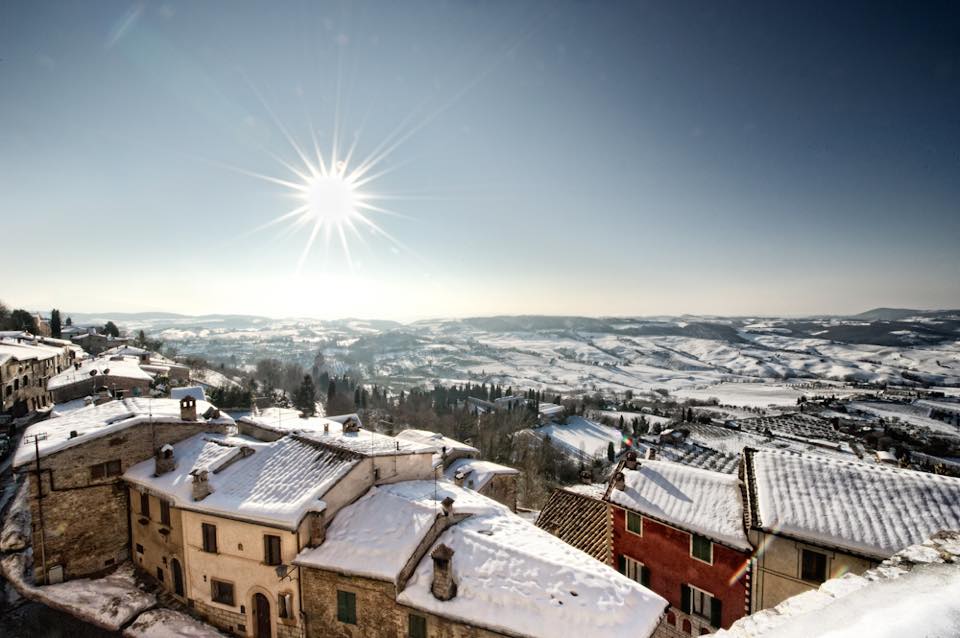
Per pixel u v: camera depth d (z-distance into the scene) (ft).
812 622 23.57
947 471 121.39
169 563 90.58
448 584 65.62
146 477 95.66
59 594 88.63
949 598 22.71
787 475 80.53
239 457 97.55
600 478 247.29
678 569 85.15
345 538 76.59
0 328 304.91
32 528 90.33
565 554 73.61
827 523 69.56
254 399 261.24
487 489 125.90
